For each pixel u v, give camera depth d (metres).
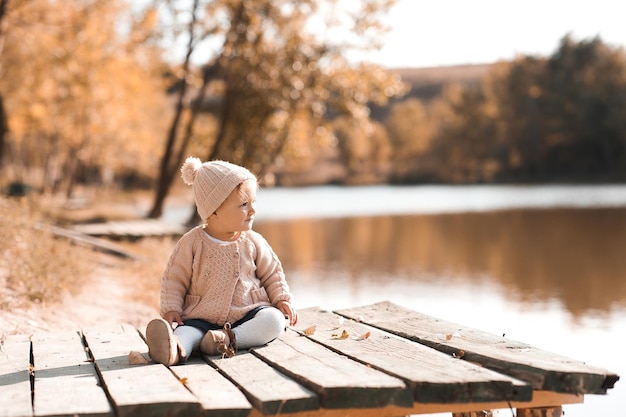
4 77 29.39
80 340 5.38
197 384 3.97
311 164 105.81
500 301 12.32
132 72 30.92
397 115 108.56
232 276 4.80
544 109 84.44
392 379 3.85
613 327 10.10
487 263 17.33
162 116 52.09
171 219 31.66
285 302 4.97
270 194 68.19
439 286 13.95
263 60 24.41
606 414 6.53
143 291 9.70
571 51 83.12
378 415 3.87
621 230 24.39
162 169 25.70
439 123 102.50
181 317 4.81
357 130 25.95
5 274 8.44
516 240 22.28
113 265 12.13
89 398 3.74
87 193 54.62
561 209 35.03
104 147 46.91
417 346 4.71
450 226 27.55
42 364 4.59
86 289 9.29
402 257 18.77
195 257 4.81
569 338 9.48
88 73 29.20
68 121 37.34
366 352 4.54
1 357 4.81
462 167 93.06
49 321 7.32
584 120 78.56
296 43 24.28
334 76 24.41
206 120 27.02
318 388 3.71
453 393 3.76
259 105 24.48
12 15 21.88
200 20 24.72
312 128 25.25
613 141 78.56
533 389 3.97
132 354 4.43
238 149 25.14
